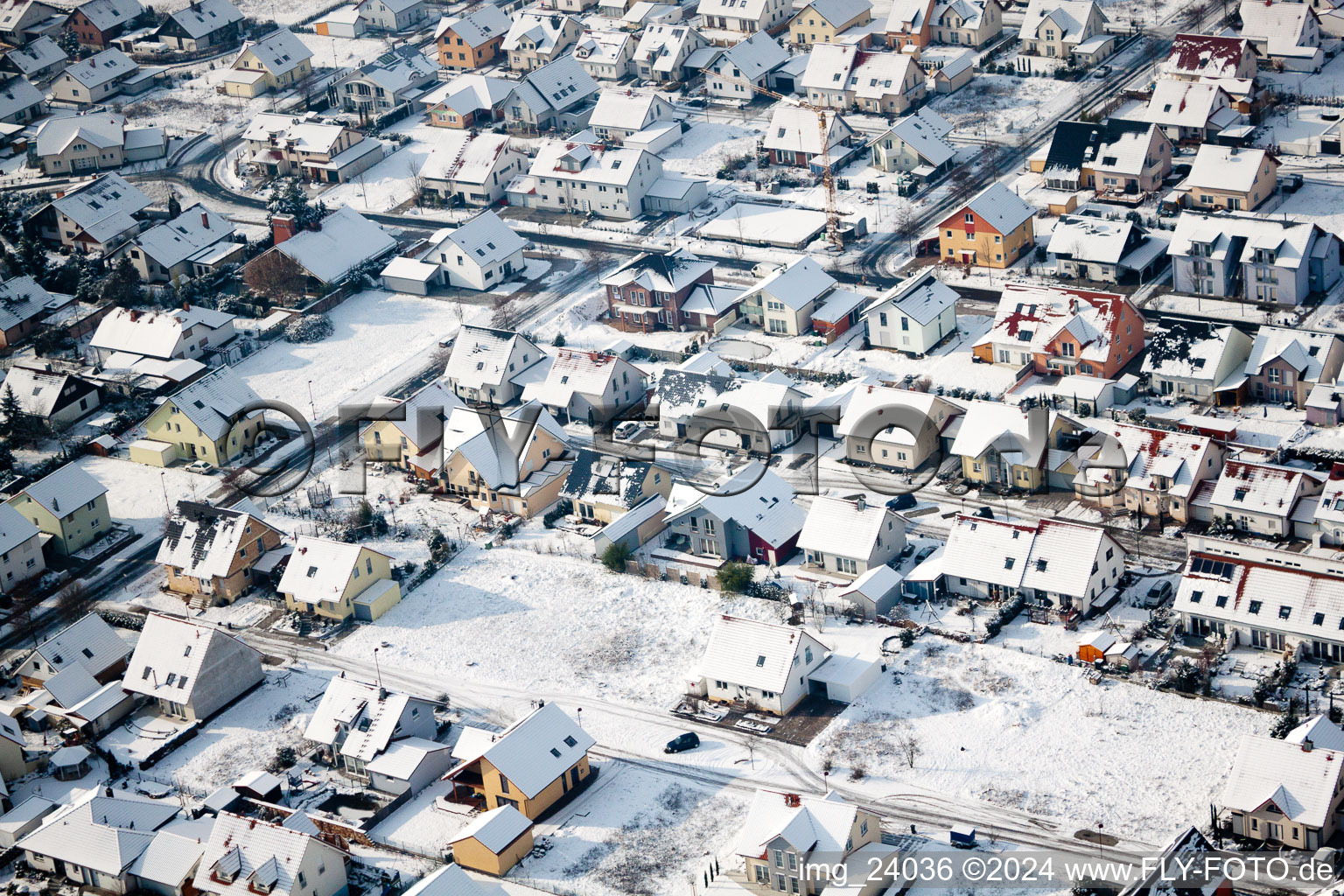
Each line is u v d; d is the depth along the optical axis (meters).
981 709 125.94
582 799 122.88
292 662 143.62
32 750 134.25
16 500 163.00
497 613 146.62
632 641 140.50
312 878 113.00
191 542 154.88
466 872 115.44
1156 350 165.75
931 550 146.62
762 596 143.38
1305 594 126.62
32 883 120.81
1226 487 144.38
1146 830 112.19
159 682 137.25
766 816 112.31
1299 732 113.25
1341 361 161.25
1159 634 131.25
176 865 116.88
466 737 126.06
